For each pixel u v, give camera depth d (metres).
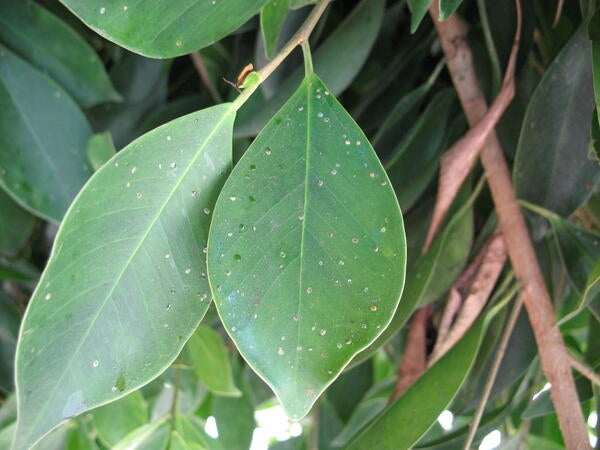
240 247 0.15
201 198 0.16
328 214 0.16
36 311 0.15
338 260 0.16
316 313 0.16
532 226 0.24
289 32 0.25
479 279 0.23
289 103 0.17
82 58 0.27
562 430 0.20
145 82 0.30
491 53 0.22
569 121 0.21
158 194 0.16
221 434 0.33
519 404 0.26
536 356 0.24
